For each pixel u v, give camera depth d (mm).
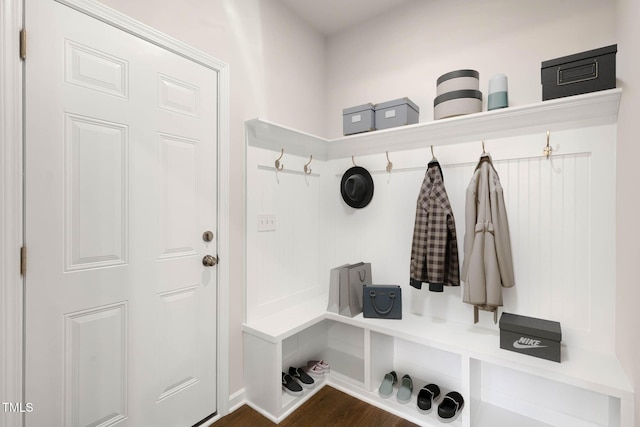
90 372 1273
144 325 1443
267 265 2043
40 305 1144
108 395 1326
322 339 2455
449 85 1825
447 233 1854
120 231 1360
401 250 2166
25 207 1106
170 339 1545
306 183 2350
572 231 1595
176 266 1567
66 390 1209
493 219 1659
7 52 1061
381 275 2258
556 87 1536
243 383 1898
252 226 1935
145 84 1439
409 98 2221
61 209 1191
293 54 2305
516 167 1738
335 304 2066
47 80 1151
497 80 1709
